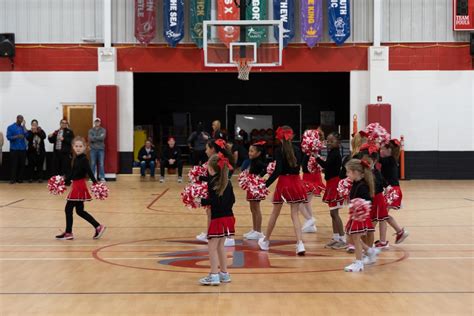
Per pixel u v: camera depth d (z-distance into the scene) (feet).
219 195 22.54
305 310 19.08
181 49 71.31
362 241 27.12
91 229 36.73
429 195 56.08
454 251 29.63
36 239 33.17
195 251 29.71
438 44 71.05
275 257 28.40
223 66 67.82
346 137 87.10
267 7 70.49
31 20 71.10
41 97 71.41
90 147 68.44
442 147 71.51
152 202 50.75
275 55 70.49
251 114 90.22
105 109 70.38
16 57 71.15
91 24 71.36
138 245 31.37
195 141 66.59
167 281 23.24
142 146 79.61
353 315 18.51
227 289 21.95
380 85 70.85
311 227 36.04
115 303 20.01
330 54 71.31
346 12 70.59
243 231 36.32
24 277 23.91
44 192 58.49
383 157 31.65
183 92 90.17
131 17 71.31
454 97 71.26
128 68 71.51
